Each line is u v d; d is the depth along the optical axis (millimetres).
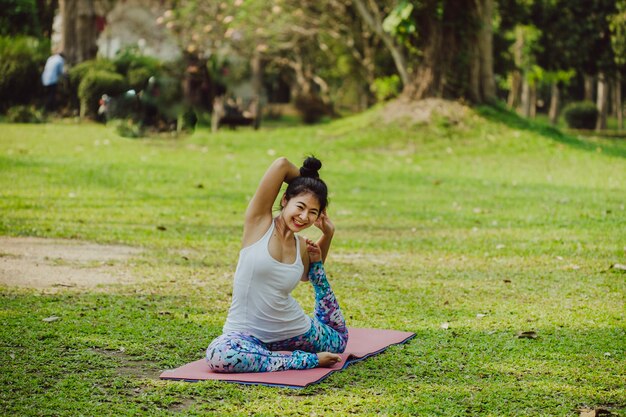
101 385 5199
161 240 10461
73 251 9578
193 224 11711
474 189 15875
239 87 32125
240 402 4930
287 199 5742
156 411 4754
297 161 18953
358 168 18281
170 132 21359
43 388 5113
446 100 21844
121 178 15492
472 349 6168
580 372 5637
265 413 4750
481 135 20734
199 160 18406
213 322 6801
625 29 28703
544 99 55031
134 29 32281
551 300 7766
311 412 4789
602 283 8469
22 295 7480
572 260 9656
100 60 24438
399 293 8023
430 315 7215
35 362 5582
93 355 5793
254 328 5707
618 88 42375
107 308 7121
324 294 5949
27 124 22391
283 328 5734
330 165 18578
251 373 5453
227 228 11500
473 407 4941
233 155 19469
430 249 10375
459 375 5547
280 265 5637
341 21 28922
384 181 16734
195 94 22391
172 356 5859
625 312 7320
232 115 27609
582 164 18922
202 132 23328
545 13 27703
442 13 21047
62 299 7387
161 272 8664
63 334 6258
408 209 13578
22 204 12531
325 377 5430
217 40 26875
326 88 35594
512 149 20109
